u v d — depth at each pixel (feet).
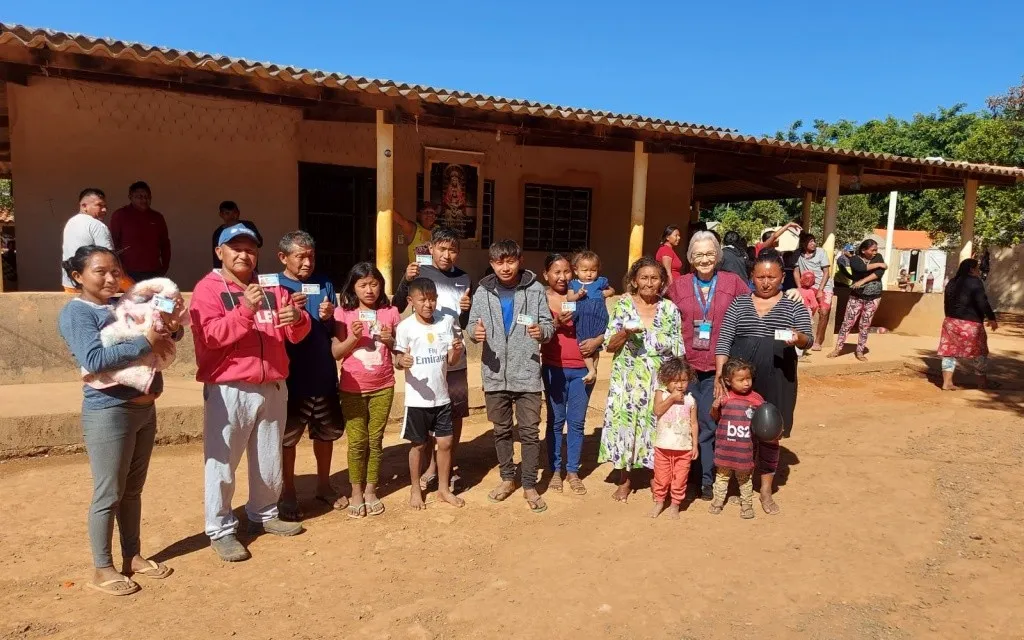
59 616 10.78
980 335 30.37
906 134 135.13
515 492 17.17
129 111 30.19
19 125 28.71
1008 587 12.44
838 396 29.09
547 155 40.09
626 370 16.08
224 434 12.78
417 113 26.18
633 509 16.19
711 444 16.70
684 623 11.07
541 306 15.74
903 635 10.84
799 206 129.90
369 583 12.20
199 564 12.76
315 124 33.60
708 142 32.99
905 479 18.49
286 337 13.50
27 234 29.25
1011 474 18.97
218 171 32.01
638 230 32.91
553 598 11.73
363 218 35.35
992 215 75.25
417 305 14.99
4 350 21.08
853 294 34.73
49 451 18.30
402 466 19.06
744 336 16.11
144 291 11.15
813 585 12.41
